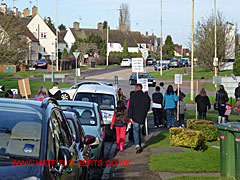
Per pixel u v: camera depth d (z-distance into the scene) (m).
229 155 7.74
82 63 76.19
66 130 5.78
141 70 16.23
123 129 12.47
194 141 11.19
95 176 9.36
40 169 4.01
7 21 43.09
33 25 75.81
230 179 7.65
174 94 17.31
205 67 55.75
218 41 52.84
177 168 8.98
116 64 82.69
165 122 18.47
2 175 3.79
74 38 95.88
